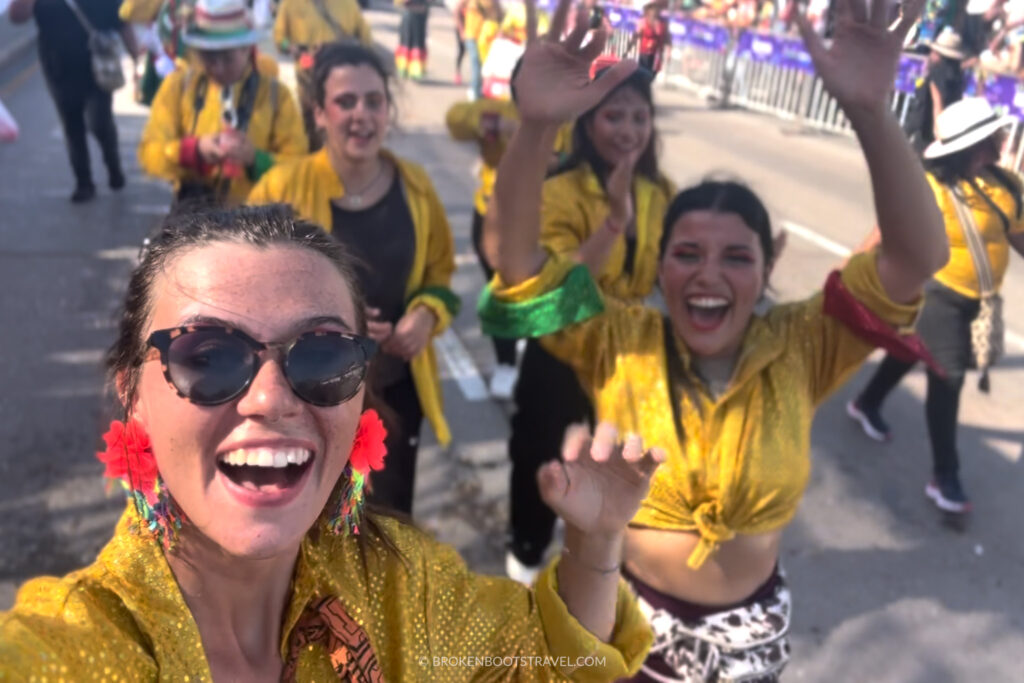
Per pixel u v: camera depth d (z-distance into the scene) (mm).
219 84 3818
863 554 3506
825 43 1793
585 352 2074
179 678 926
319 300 991
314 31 6531
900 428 4504
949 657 2996
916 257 1792
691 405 1920
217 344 923
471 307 5684
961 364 3361
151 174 3766
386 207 2830
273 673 1071
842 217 6379
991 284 2990
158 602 941
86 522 3355
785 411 1915
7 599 2928
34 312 5102
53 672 840
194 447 933
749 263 1904
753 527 1898
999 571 3432
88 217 6887
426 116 10641
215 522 943
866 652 3008
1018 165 2283
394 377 2801
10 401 4145
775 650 1980
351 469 1094
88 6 6488
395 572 1199
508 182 1835
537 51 1680
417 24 12797
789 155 7180
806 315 2029
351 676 1093
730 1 3443
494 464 3967
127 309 1029
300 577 1091
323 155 2842
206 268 965
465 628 1257
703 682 1964
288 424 951
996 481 3977
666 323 2025
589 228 2635
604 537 1294
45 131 9445
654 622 1955
